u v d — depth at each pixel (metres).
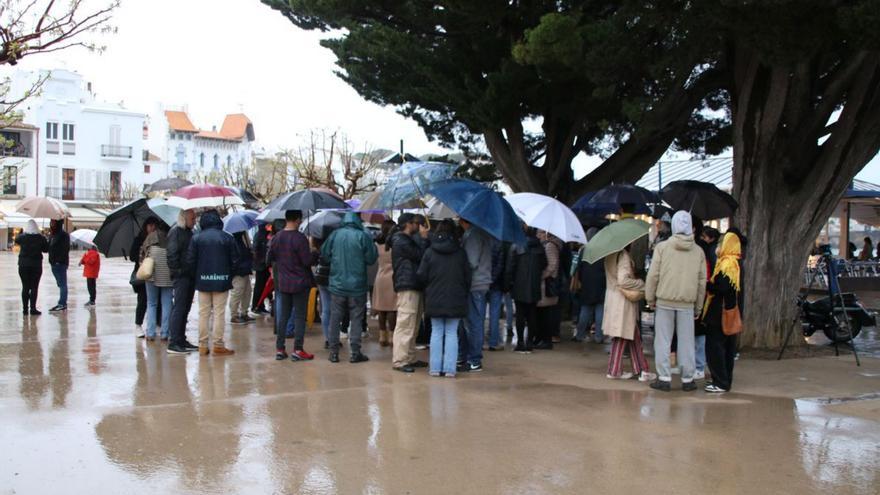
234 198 13.34
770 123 9.96
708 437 6.04
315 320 13.35
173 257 9.55
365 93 14.84
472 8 11.02
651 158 14.94
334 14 12.14
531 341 10.35
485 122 12.49
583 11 11.55
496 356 10.03
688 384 7.81
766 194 10.24
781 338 10.37
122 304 15.70
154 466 5.18
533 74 11.92
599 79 9.98
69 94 62.31
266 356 9.63
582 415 6.73
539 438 5.96
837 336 11.19
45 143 60.59
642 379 8.34
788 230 10.29
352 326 9.28
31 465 5.17
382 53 12.97
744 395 7.63
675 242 7.70
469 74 12.97
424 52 12.61
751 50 9.61
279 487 4.82
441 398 7.34
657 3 9.31
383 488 4.81
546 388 7.89
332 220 11.58
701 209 10.59
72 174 62.53
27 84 59.59
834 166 9.95
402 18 12.48
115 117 64.38
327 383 7.98
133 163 65.69
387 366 9.07
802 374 8.82
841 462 5.42
